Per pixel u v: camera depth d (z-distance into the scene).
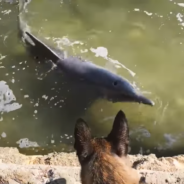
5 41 4.03
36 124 3.59
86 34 4.12
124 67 3.88
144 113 3.63
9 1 4.36
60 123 3.59
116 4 4.34
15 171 2.79
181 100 3.71
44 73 3.81
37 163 3.10
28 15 4.26
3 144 3.48
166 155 3.41
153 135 3.52
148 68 3.89
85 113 3.64
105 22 4.21
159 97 3.72
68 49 3.97
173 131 3.54
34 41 3.81
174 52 3.99
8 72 3.83
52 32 4.13
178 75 3.85
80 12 4.30
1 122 3.60
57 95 3.72
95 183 2.34
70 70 3.74
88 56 3.94
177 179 2.76
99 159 2.37
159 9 4.29
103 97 3.69
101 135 3.52
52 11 4.31
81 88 3.73
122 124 2.44
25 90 3.74
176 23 4.19
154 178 2.75
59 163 3.10
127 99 3.63
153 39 4.08
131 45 4.04
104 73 3.68
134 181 2.37
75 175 2.79
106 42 4.06
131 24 4.19
